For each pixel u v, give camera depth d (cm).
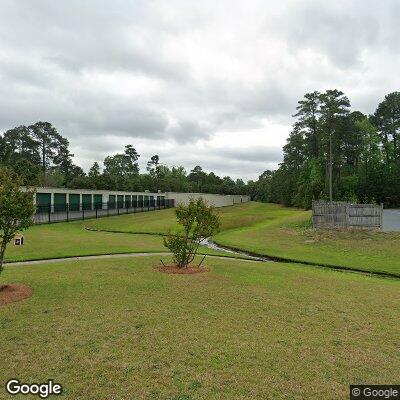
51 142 8288
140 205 5441
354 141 6197
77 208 4272
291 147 7356
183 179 10869
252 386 513
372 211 2488
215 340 670
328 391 507
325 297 1017
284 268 1522
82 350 611
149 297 941
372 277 1512
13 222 981
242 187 11006
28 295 928
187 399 477
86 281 1098
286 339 689
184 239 1378
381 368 583
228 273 1314
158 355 600
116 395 482
